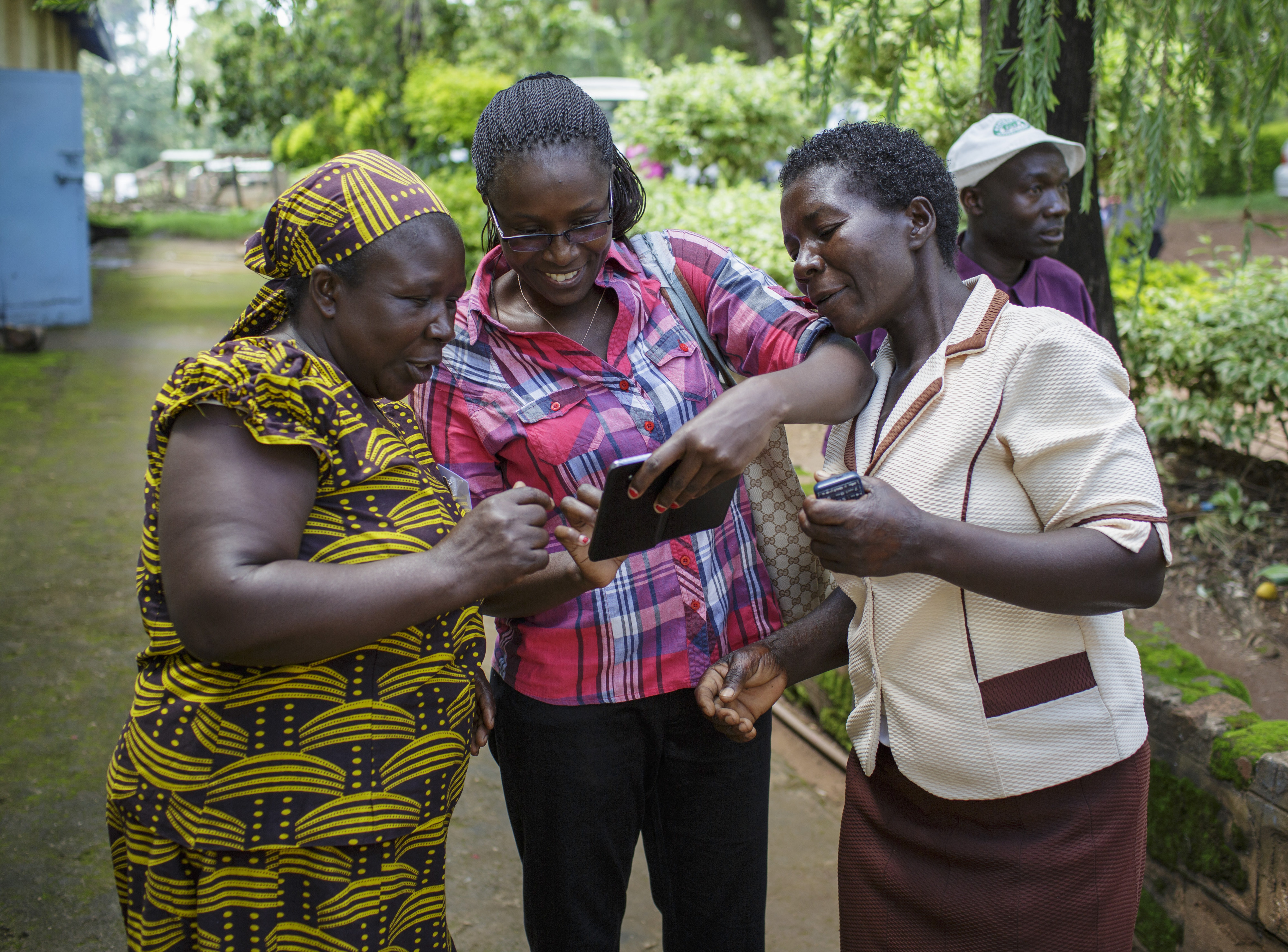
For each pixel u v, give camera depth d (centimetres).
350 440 142
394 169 146
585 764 181
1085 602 144
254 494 133
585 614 178
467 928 266
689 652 183
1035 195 295
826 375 159
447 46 1202
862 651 171
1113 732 157
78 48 1443
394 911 153
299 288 147
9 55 1145
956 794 161
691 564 182
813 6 320
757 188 605
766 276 189
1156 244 589
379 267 141
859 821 177
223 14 742
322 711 143
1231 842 231
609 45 2192
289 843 142
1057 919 159
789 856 300
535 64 1289
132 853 149
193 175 4269
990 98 319
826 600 187
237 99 1220
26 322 1090
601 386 176
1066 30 333
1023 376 148
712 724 188
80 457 637
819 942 266
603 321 183
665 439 178
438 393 176
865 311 156
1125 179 372
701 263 189
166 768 142
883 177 152
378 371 149
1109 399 146
